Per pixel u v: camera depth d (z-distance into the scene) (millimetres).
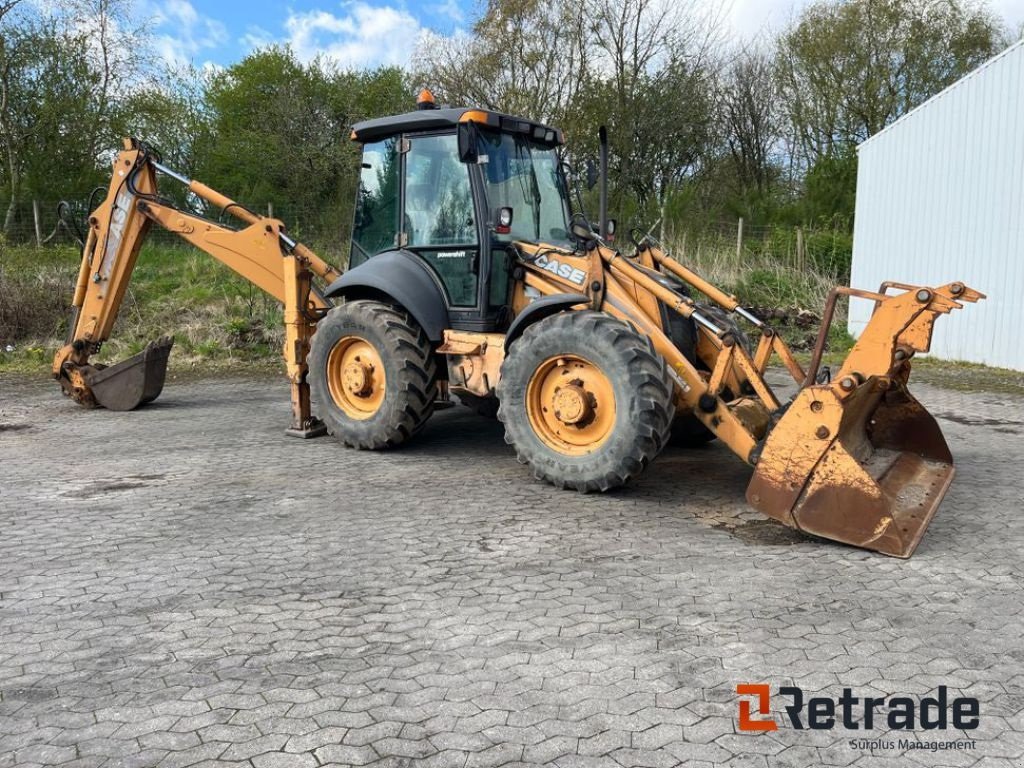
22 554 4070
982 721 2555
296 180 24844
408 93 25859
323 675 2850
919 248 12156
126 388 8117
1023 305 10750
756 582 3654
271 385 9867
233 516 4676
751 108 26000
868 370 4102
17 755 2406
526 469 5742
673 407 4805
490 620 3271
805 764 2355
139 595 3557
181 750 2424
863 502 4012
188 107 26391
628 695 2707
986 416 7789
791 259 14625
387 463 5945
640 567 3844
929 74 23453
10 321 11969
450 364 5988
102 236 7965
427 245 6145
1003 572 3771
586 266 5457
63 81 19719
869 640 3090
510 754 2393
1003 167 10875
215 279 13781
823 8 24578
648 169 21750
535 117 20703
